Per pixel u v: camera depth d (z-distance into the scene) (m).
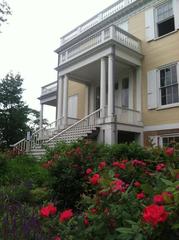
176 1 13.34
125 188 2.55
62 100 16.22
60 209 4.84
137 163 3.81
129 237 1.75
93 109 17.28
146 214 1.62
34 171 7.41
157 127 13.12
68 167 5.12
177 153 4.15
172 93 12.90
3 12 14.73
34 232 2.59
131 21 15.38
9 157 8.89
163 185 2.20
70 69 15.45
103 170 3.58
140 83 14.28
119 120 12.79
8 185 6.07
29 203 4.80
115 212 2.07
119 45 13.08
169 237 1.72
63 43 18.77
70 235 2.26
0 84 27.78
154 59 13.86
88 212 2.26
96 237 2.06
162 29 14.01
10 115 26.19
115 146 6.02
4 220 2.82
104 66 13.21
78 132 12.87
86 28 17.67
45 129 16.33
